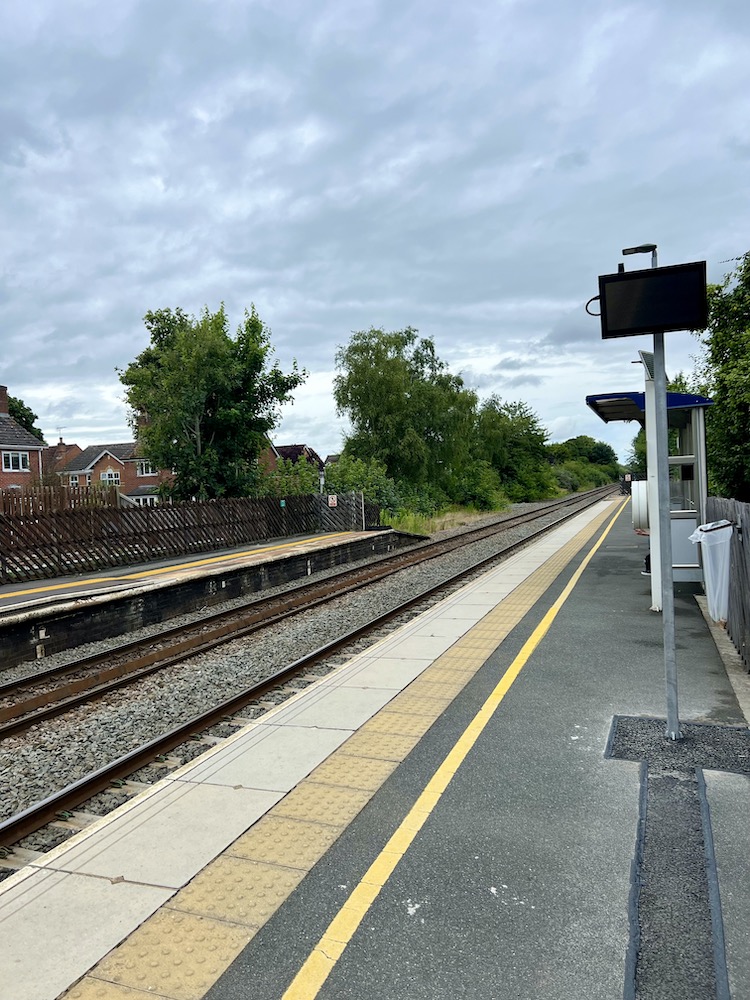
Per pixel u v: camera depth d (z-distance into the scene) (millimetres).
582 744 5215
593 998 2707
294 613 13547
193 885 3512
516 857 3701
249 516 25547
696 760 4824
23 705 8250
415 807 4285
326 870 3623
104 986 2811
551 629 9164
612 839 3854
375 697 6523
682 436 14242
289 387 31891
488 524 35406
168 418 29469
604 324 5082
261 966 2920
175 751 6340
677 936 3057
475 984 2795
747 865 3555
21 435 45969
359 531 29578
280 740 5477
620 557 17281
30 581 16469
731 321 15578
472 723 5734
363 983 2812
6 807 5457
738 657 7582
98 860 3770
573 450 150750
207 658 10336
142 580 15883
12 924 3229
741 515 7375
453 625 9695
